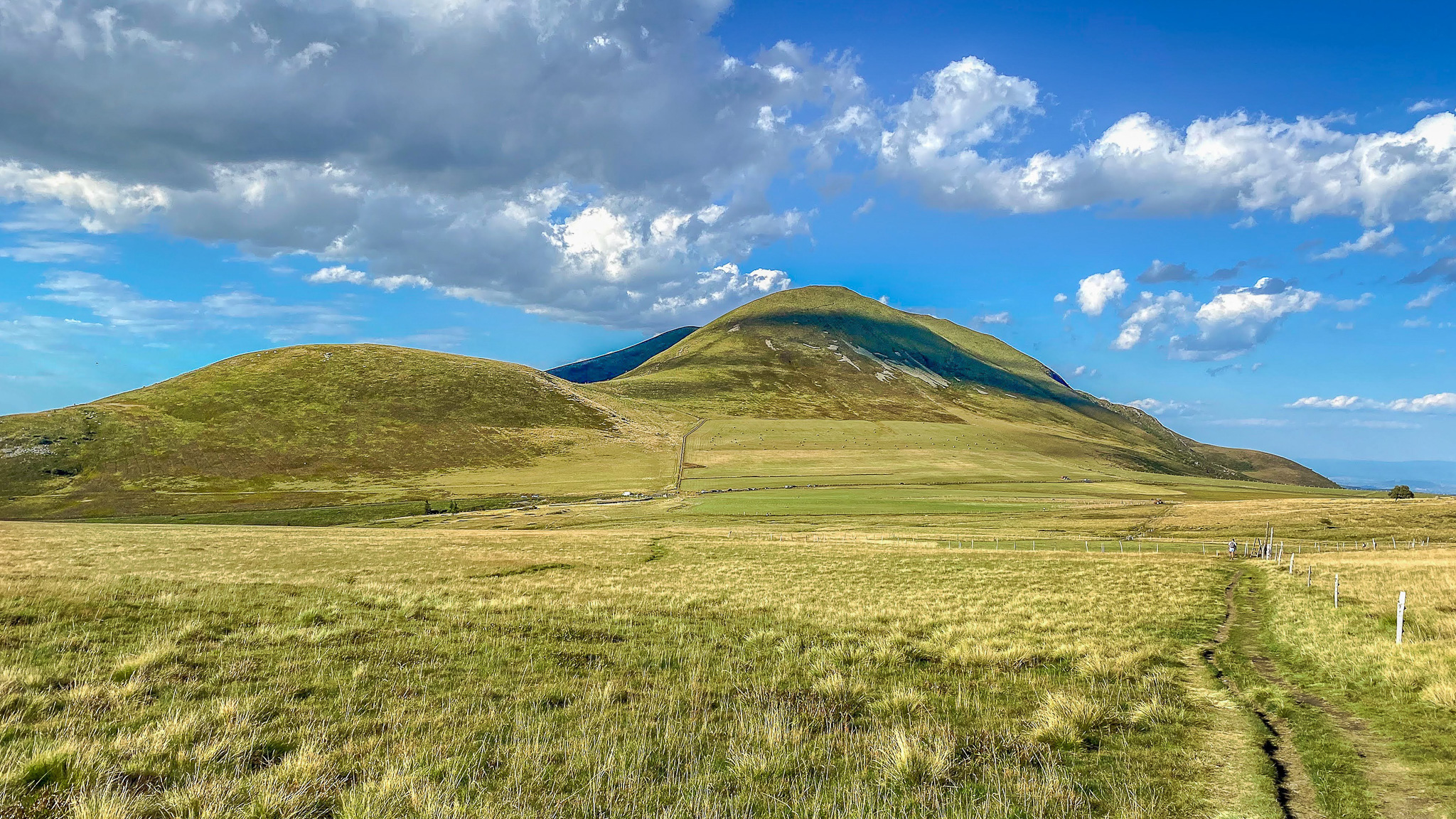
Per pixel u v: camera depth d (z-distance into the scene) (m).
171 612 21.38
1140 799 9.80
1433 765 11.05
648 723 12.66
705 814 8.86
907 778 10.27
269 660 16.38
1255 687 15.85
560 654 18.12
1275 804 9.69
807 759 11.06
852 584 34.44
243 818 8.44
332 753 10.73
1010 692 15.46
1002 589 32.84
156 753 10.26
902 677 16.59
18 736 10.88
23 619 18.89
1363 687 15.70
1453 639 18.67
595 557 47.81
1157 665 18.00
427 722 12.44
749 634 21.30
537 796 9.34
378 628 20.41
